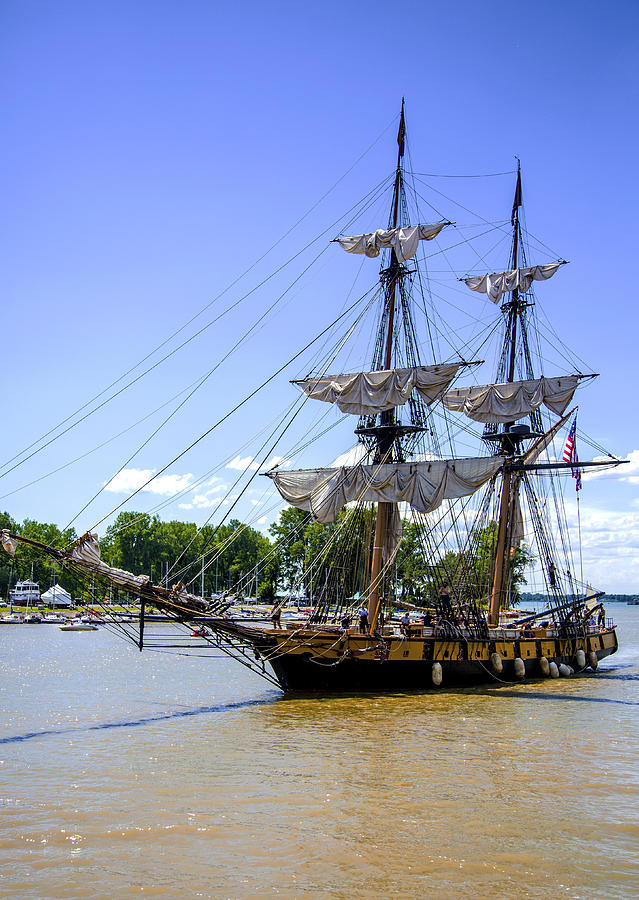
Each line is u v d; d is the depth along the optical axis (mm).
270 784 28859
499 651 59406
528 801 27031
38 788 28219
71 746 35281
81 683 59938
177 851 22266
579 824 24719
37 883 20141
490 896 19750
